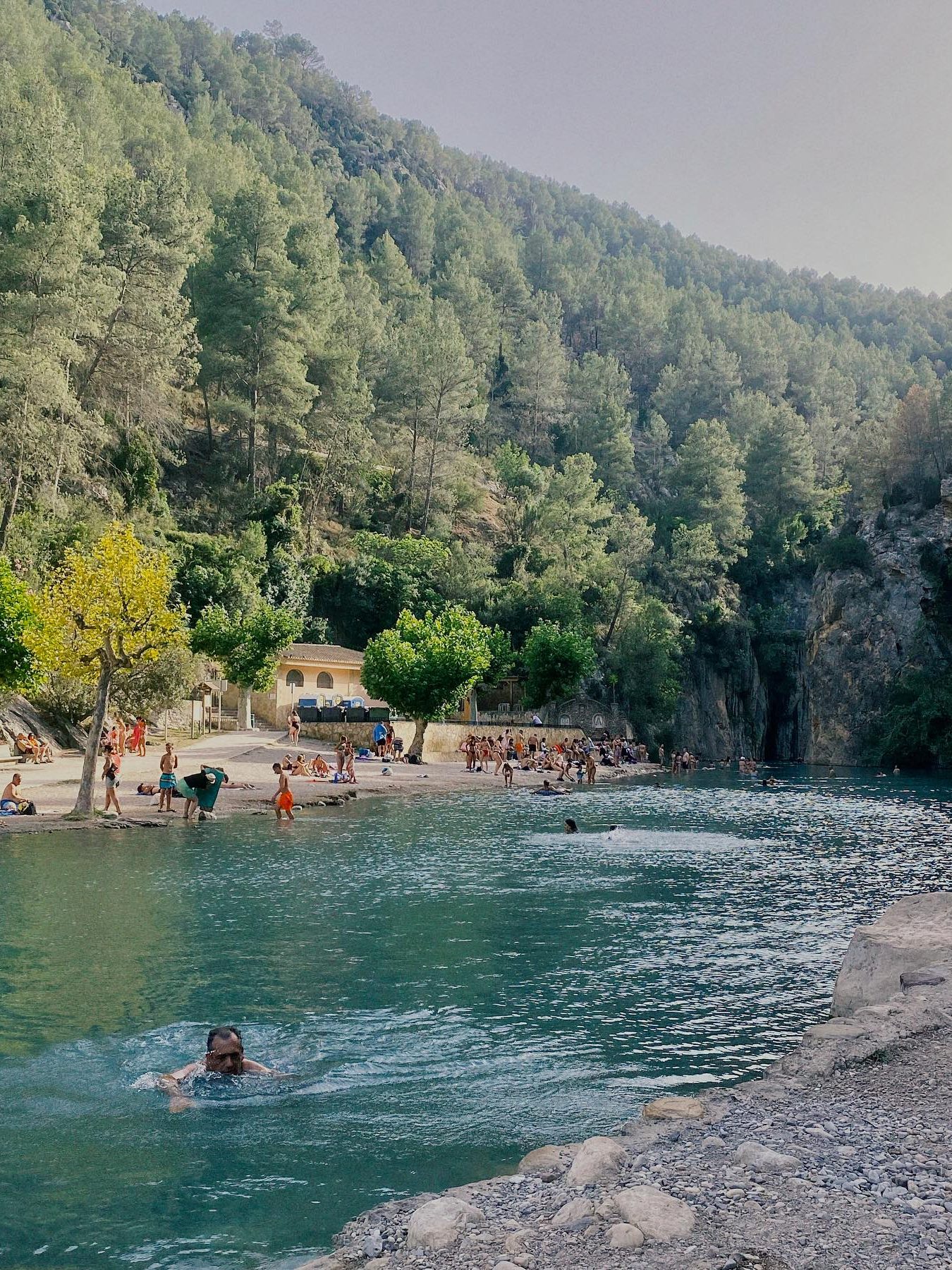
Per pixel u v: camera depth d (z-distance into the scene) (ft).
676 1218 19.43
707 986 45.44
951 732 303.68
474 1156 27.14
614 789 186.09
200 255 377.09
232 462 360.48
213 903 64.03
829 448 577.43
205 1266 21.06
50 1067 34.27
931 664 329.72
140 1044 36.78
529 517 421.18
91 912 60.54
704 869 83.82
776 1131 24.81
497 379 581.53
